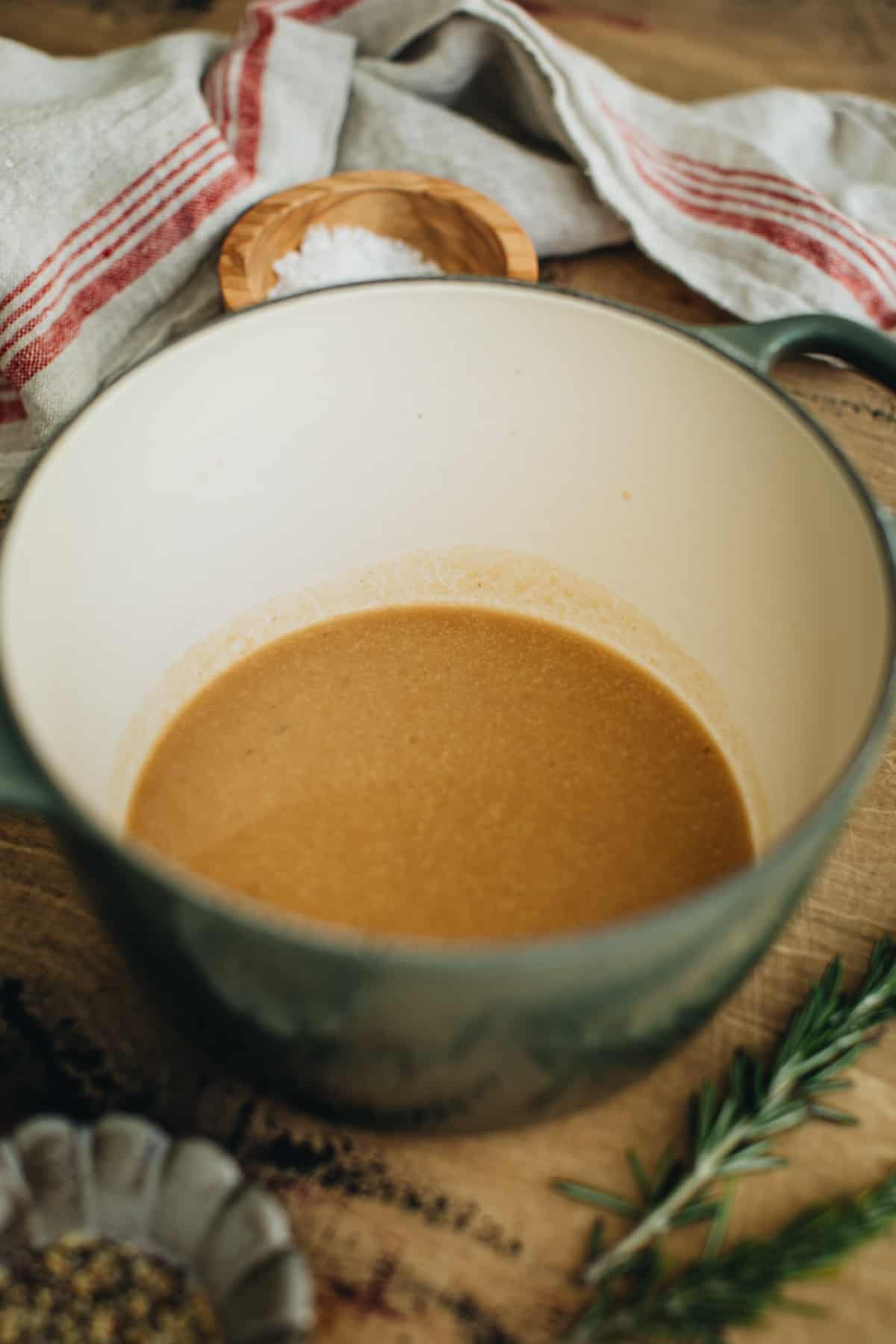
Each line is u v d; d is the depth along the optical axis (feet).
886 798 1.51
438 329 1.45
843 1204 1.26
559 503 1.55
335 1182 1.27
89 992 1.36
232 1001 1.14
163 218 1.74
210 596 1.51
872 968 1.36
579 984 1.06
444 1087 1.17
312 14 1.98
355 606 1.63
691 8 2.42
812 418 1.31
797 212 1.82
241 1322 1.15
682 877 1.42
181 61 1.86
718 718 1.53
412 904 1.39
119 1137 1.20
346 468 1.53
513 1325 1.21
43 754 1.09
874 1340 1.21
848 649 1.27
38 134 1.73
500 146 1.88
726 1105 1.27
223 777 1.48
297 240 1.80
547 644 1.61
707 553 1.48
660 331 1.38
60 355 1.70
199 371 1.37
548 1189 1.27
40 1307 1.20
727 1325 1.21
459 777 1.49
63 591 1.27
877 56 2.35
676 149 1.93
